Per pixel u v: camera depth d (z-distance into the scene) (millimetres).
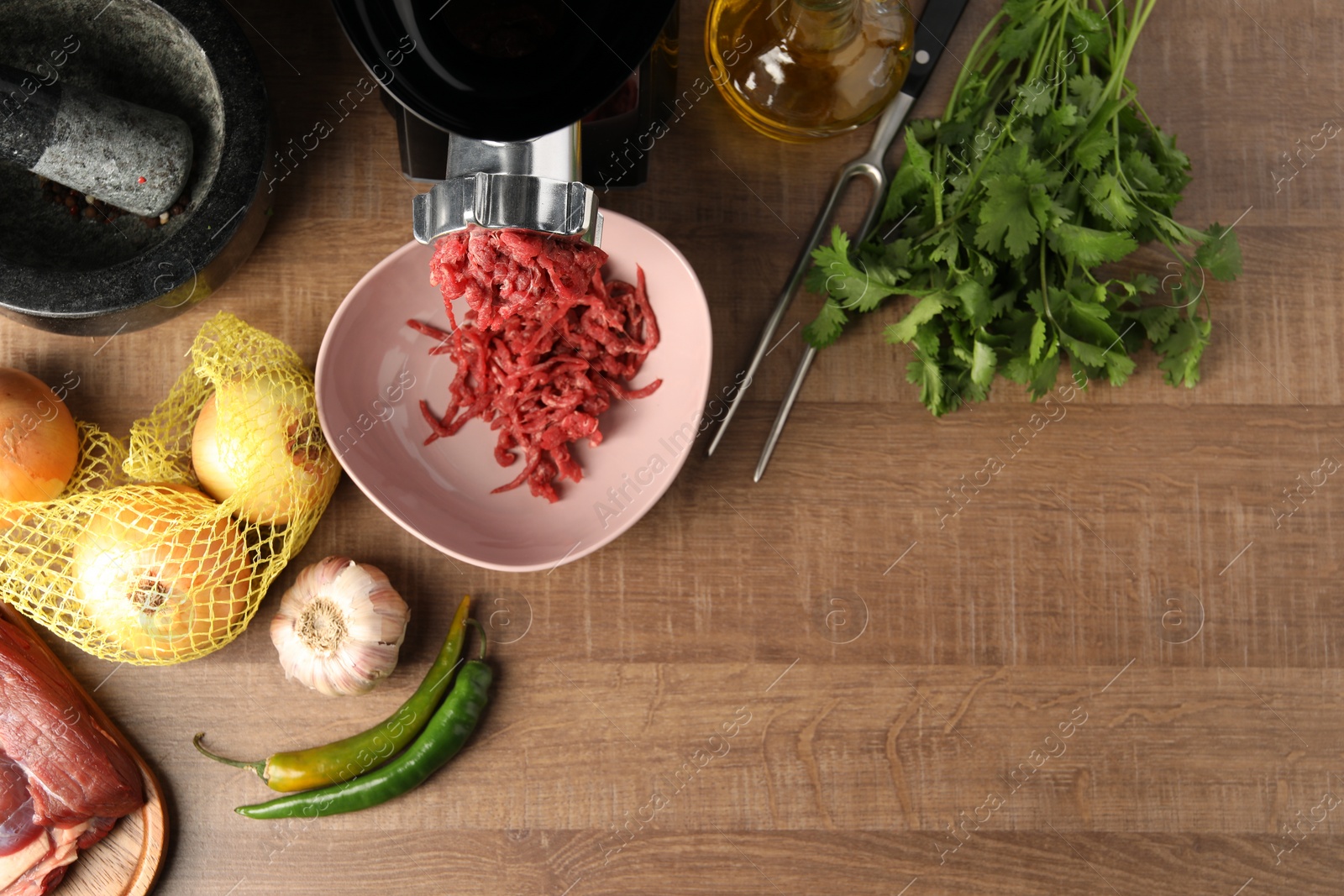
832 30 975
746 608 1160
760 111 1090
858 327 1161
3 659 1052
